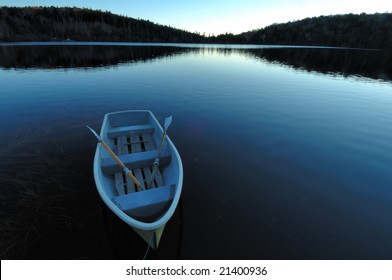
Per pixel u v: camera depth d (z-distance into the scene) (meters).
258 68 22.83
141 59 28.25
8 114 8.35
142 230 2.91
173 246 3.36
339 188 4.75
